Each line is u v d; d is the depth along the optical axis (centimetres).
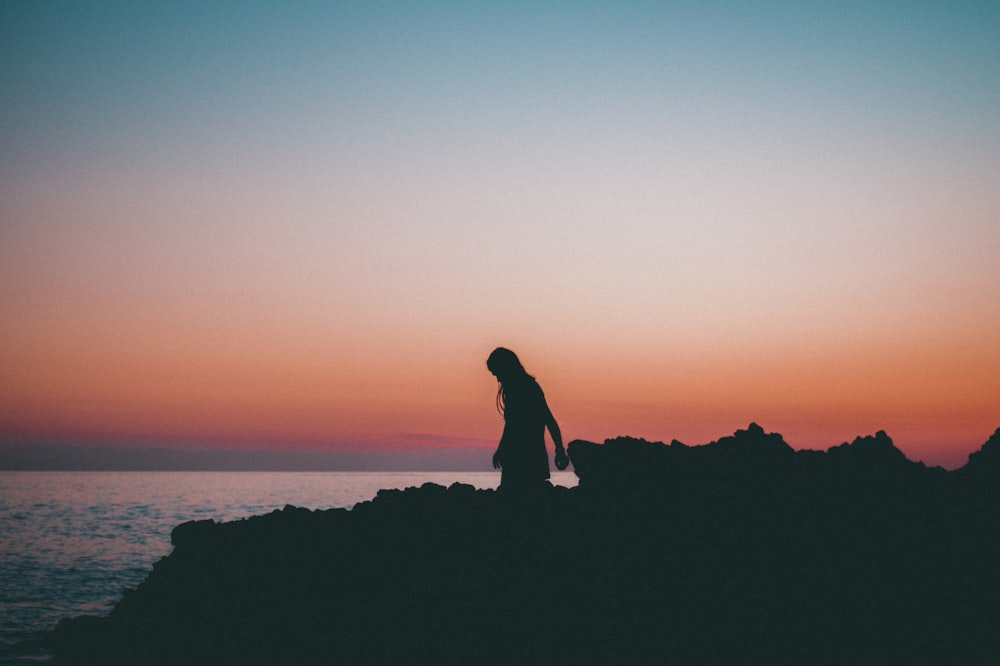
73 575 2312
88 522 4331
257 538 1052
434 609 839
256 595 934
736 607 762
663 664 707
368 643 809
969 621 703
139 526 4069
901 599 743
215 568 1015
